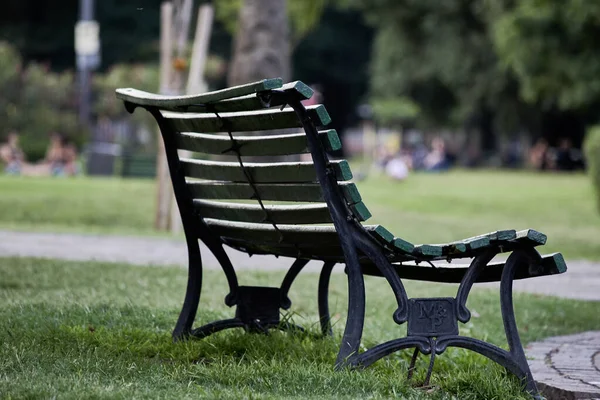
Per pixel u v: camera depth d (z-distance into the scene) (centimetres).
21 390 553
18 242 1659
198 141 716
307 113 604
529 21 4469
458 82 7912
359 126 10988
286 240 710
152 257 1505
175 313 920
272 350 721
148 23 8300
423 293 1186
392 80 8381
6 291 1052
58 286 1105
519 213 3131
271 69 2552
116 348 711
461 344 641
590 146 3150
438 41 7956
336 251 698
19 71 5103
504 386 633
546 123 8862
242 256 1590
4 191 2872
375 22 8506
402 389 621
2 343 704
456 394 638
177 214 2111
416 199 3572
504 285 637
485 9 7069
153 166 4238
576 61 4475
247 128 658
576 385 671
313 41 9600
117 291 1080
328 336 785
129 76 5269
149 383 606
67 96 5253
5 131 4944
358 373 621
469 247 619
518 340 638
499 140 9831
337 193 623
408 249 625
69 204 2608
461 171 8156
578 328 977
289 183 656
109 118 5381
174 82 2052
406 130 10319
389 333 892
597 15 4075
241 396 566
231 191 710
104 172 4469
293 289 1167
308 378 616
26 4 8719
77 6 8694
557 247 2053
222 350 732
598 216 3073
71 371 625
